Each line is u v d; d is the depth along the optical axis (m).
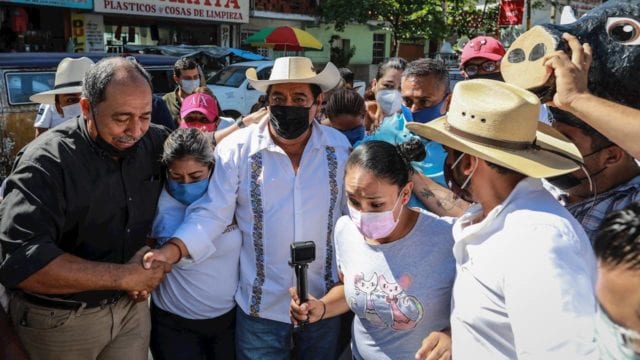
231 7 15.95
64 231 2.00
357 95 3.23
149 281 2.00
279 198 2.33
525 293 1.17
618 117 1.30
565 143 1.51
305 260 1.88
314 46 14.50
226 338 2.49
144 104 1.90
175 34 15.28
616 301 0.91
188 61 5.16
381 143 1.77
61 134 1.97
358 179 1.71
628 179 1.62
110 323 2.15
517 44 1.63
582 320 1.07
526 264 1.18
